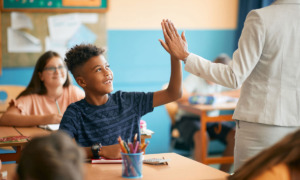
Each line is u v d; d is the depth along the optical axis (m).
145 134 2.29
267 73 1.77
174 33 1.77
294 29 1.74
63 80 2.72
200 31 4.42
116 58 4.20
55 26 3.98
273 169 0.86
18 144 2.10
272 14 1.75
